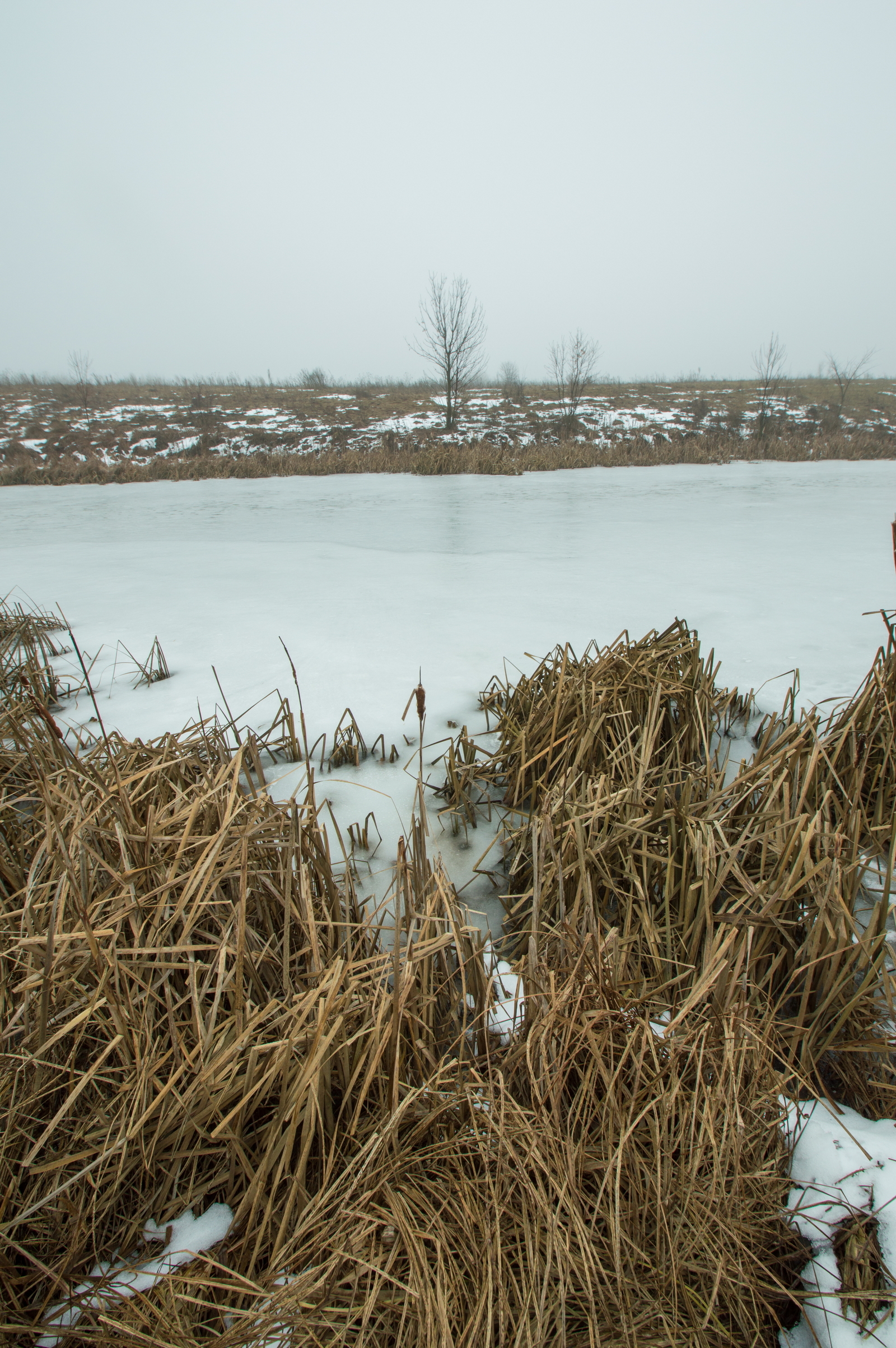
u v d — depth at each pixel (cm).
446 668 362
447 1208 118
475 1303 108
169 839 155
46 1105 133
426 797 252
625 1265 116
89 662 385
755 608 470
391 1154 125
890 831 201
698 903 175
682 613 460
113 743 234
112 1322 104
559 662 286
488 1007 154
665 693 254
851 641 395
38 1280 114
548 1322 107
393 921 193
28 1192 122
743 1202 120
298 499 1271
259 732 295
